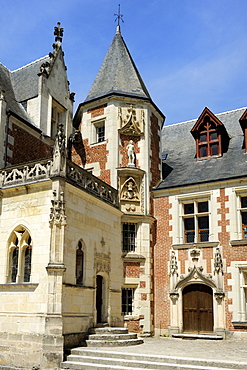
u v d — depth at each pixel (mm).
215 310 18266
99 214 17328
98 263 16688
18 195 15266
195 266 19109
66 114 21875
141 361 12172
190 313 19016
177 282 19328
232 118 24281
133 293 19266
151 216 20375
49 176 14562
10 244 14992
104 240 17484
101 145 21125
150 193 20891
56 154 14711
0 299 14414
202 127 22578
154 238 20578
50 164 14789
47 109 20234
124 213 19609
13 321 13867
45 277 13695
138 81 22641
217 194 19516
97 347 14070
